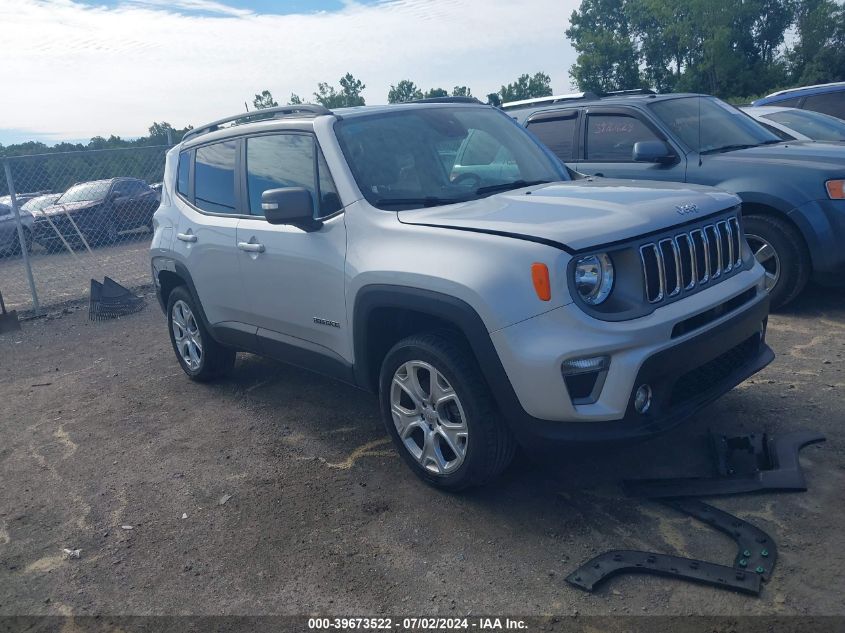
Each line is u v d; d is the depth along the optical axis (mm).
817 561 2910
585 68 60906
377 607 2943
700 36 54750
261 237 4488
